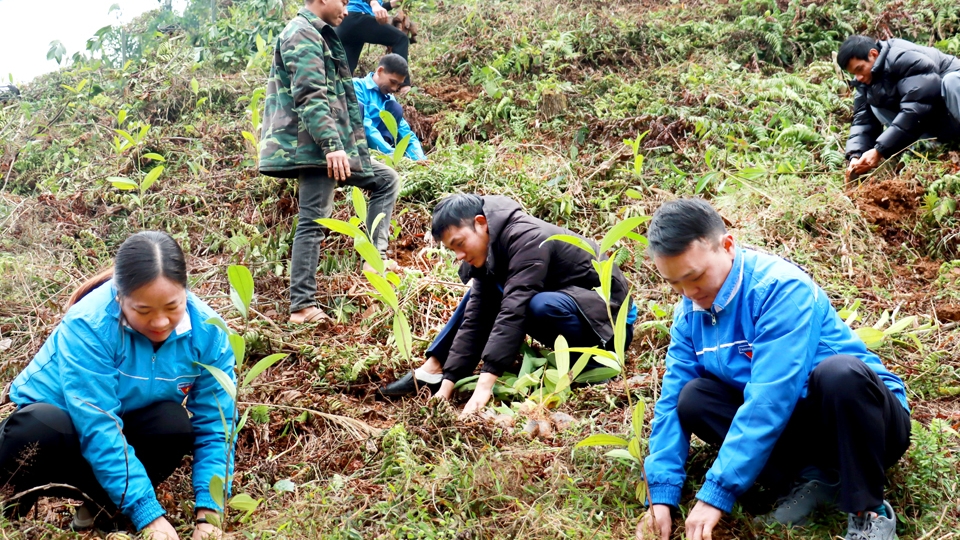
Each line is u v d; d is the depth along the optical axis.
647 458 2.59
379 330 4.15
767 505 2.61
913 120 5.15
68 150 6.29
